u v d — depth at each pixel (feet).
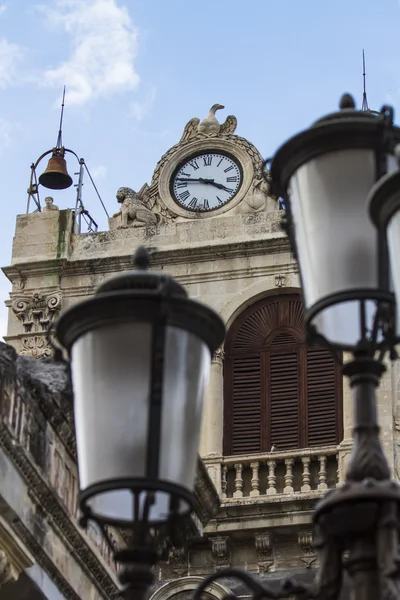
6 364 61.67
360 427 33.99
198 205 137.08
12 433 59.98
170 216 137.08
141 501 33.14
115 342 32.53
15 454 60.44
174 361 32.63
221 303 131.34
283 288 130.52
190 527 85.51
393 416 122.72
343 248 34.37
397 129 36.27
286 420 126.11
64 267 135.13
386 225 32.14
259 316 130.82
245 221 134.21
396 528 32.04
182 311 32.81
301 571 117.29
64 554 67.31
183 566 119.44
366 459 33.42
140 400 32.09
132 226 136.26
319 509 33.04
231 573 33.83
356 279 33.96
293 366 128.26
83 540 68.54
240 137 139.85
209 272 132.77
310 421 125.59
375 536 32.42
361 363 34.32
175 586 117.60
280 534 119.03
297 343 129.08
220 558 119.24
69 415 67.26
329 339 35.53
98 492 31.60
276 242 132.16
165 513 33.30
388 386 123.85
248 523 118.93
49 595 64.95
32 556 62.69
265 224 133.59
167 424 32.09
